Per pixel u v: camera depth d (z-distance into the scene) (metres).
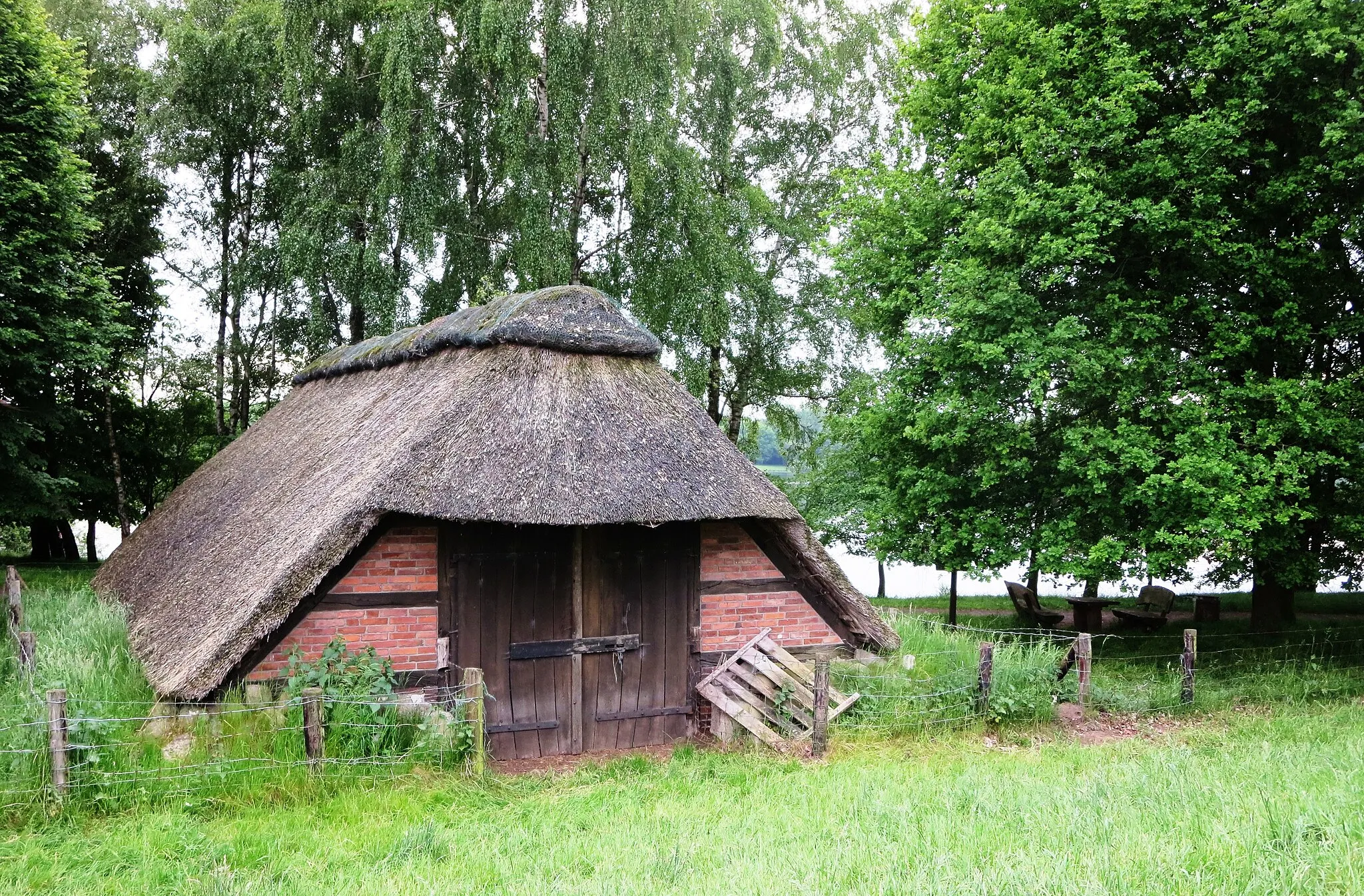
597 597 8.82
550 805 6.87
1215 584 13.62
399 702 7.62
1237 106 11.10
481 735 7.50
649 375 9.69
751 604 9.43
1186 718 9.74
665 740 9.02
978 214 12.18
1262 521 11.16
